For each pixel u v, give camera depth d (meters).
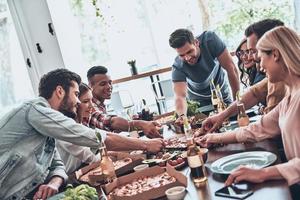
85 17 4.37
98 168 2.17
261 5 4.43
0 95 4.26
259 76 2.93
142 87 4.52
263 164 1.66
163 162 1.94
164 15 4.51
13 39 4.21
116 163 2.14
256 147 1.98
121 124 3.11
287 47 1.75
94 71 3.60
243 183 1.50
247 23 4.46
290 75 1.79
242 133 2.09
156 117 3.69
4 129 2.14
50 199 1.72
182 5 4.48
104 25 4.41
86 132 2.13
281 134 1.96
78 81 2.43
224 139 2.14
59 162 2.39
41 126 2.16
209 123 2.53
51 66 4.29
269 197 1.33
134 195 1.53
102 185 1.84
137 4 4.48
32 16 4.20
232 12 4.46
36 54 4.25
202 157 1.78
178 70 3.56
